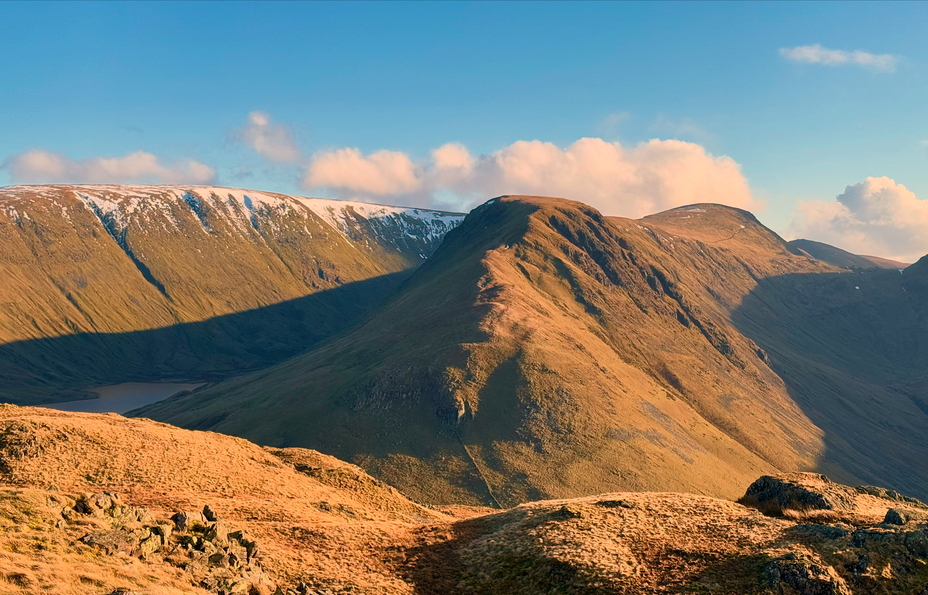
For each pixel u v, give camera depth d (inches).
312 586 1505.9
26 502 1333.7
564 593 1577.3
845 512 2155.5
